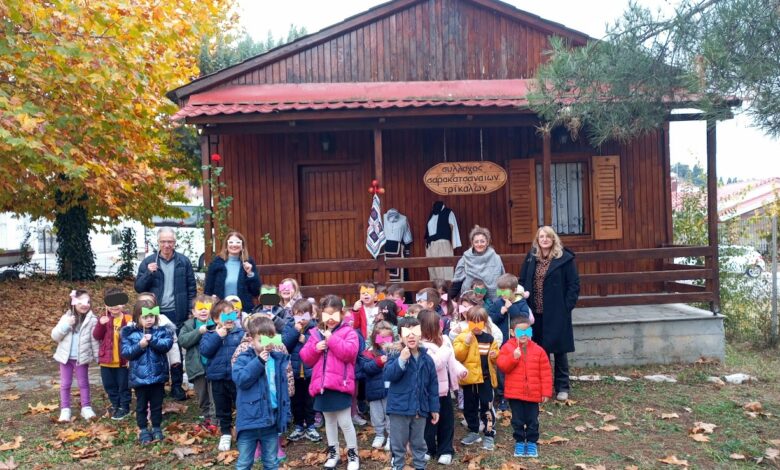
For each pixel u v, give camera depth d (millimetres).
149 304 6211
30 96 10180
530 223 10844
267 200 10648
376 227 9055
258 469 5773
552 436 6500
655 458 5969
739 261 12938
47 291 16062
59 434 6602
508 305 6855
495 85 10602
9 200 15273
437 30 10914
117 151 11664
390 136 10758
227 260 7496
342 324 5789
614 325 9039
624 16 7246
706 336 9227
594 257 9258
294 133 10672
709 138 9383
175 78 13281
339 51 10789
